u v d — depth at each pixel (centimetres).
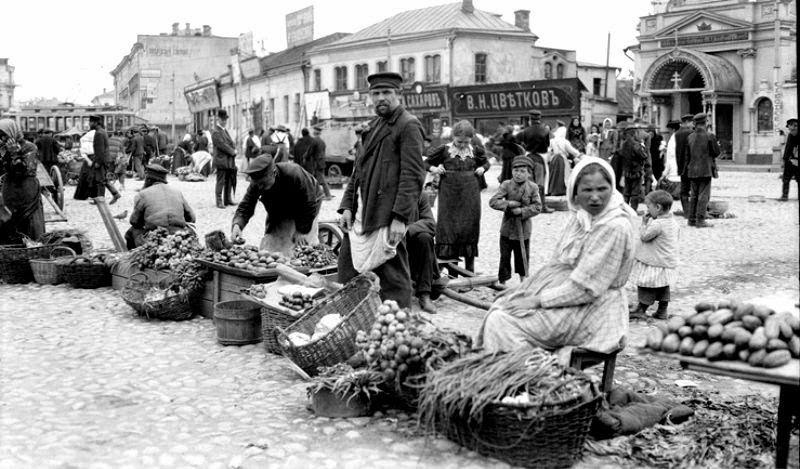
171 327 776
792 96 4378
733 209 1902
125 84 11769
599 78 6191
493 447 449
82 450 475
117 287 948
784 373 383
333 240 1155
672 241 804
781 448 436
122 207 1962
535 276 539
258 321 712
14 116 5206
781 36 4406
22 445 482
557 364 468
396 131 680
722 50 4638
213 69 9356
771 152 4444
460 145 952
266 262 768
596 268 496
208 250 827
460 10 5181
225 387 595
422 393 471
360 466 450
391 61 5291
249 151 2538
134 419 528
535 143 1769
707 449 465
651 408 510
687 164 1567
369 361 533
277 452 470
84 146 2780
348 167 2950
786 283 1006
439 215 961
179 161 3406
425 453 467
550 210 1827
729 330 406
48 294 937
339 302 650
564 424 439
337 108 4141
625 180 1720
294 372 628
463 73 4975
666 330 427
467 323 803
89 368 643
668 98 4831
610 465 454
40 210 1134
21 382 606
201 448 478
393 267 708
